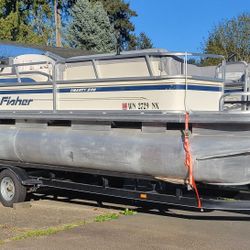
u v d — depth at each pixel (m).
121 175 7.82
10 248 6.41
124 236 6.99
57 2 40.59
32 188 9.31
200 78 7.52
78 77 8.47
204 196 7.26
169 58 7.50
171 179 7.14
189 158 6.79
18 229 7.39
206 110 7.62
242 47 32.16
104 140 7.76
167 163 7.04
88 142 7.95
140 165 7.34
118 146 7.55
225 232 7.19
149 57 7.54
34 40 37.44
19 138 9.11
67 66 8.62
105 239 6.84
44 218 8.16
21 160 9.30
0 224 7.73
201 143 6.80
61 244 6.61
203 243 6.64
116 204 9.23
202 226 7.53
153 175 7.37
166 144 7.06
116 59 7.94
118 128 7.81
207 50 33.03
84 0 38.09
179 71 7.64
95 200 9.64
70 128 8.46
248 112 6.50
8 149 9.34
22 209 8.93
